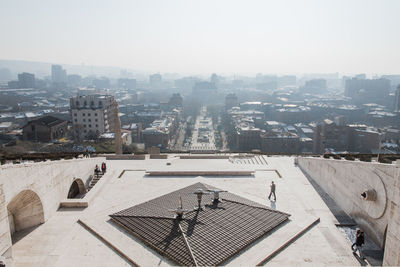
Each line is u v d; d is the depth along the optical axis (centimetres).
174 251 2567
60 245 2748
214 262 2436
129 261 2512
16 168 2788
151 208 3359
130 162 5794
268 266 2472
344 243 2864
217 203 3409
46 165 3356
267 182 4506
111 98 17012
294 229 3003
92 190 4091
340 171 3769
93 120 15100
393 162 2919
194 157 6462
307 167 5034
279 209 3447
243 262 2472
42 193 3253
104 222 3147
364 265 2520
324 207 3725
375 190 2936
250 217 3141
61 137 13475
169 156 6588
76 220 3350
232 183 4444
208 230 2847
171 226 2909
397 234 2261
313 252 2680
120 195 3997
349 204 3500
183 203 3469
